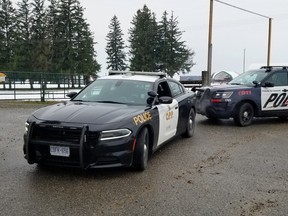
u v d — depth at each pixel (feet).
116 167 17.75
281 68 36.52
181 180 16.88
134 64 204.13
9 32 179.42
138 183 16.24
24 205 13.41
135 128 17.06
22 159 19.85
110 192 14.99
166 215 12.86
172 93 24.77
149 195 14.78
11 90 73.31
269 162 20.66
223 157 21.63
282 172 18.66
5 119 36.70
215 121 37.60
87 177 16.87
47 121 16.47
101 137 15.96
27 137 16.31
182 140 26.78
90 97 21.13
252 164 20.13
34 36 183.32
